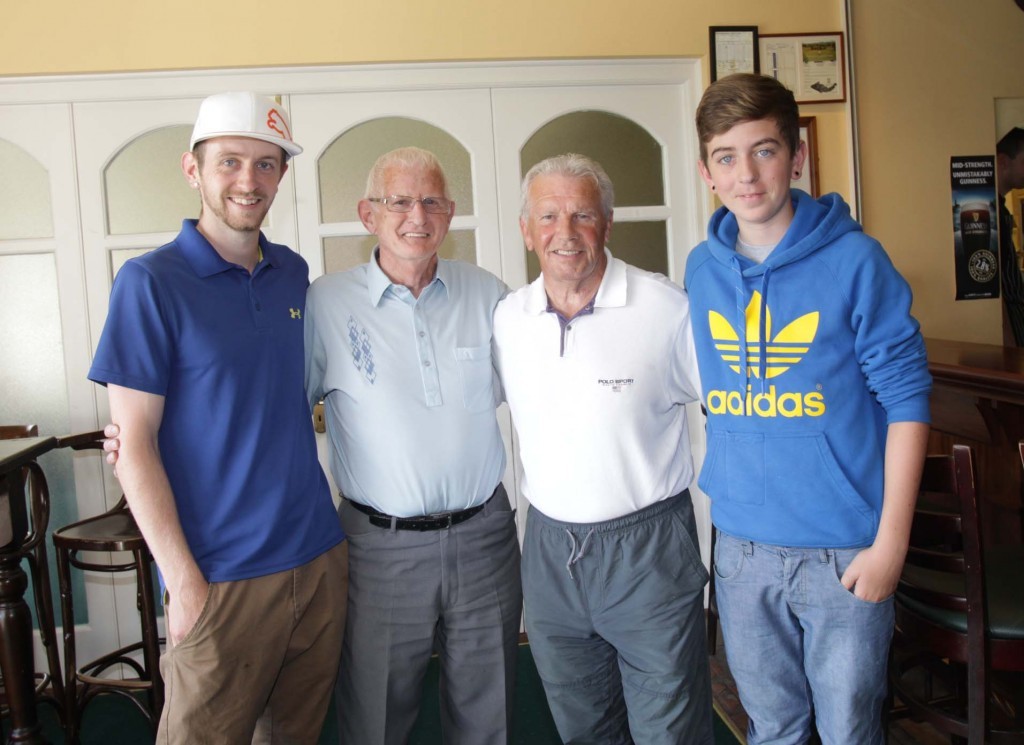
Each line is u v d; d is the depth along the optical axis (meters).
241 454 1.50
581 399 1.55
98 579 2.93
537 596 1.64
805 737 1.48
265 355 1.54
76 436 2.41
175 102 2.81
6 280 2.82
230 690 1.49
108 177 2.82
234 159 1.48
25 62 2.68
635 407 1.54
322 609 1.62
